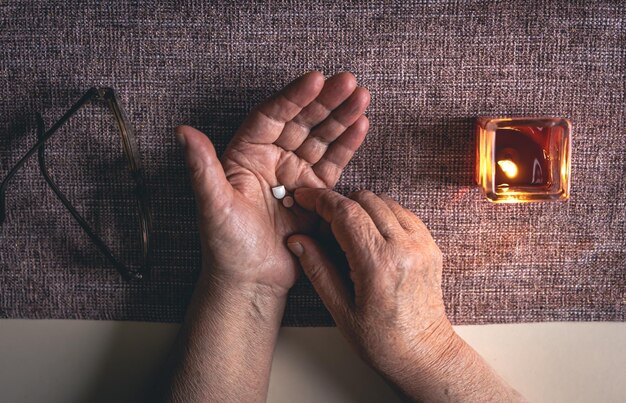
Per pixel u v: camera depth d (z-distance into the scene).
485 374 0.48
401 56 0.50
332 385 0.52
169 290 0.51
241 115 0.50
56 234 0.51
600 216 0.51
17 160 0.51
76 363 0.52
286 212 0.49
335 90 0.45
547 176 0.48
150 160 0.51
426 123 0.50
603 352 0.52
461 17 0.50
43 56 0.50
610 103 0.50
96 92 0.47
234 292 0.47
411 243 0.45
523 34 0.50
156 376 0.51
